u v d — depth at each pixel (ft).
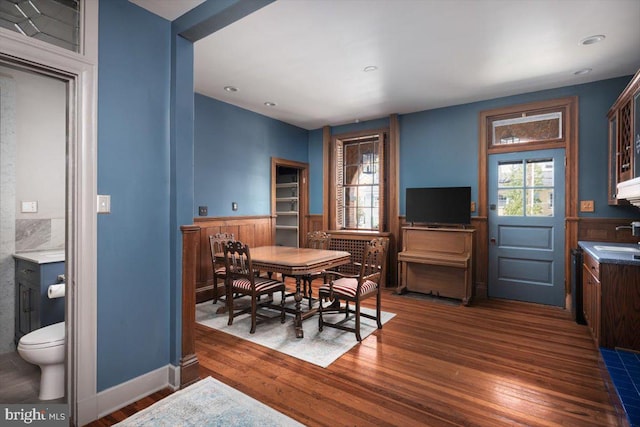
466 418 6.30
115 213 6.56
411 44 9.63
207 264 14.52
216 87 13.24
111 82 6.48
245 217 16.15
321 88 13.30
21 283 9.29
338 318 11.98
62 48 5.75
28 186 9.72
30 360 6.34
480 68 11.28
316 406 6.67
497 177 14.51
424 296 14.99
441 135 15.71
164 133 7.41
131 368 6.82
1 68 9.10
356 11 8.01
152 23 7.17
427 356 8.91
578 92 12.72
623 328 8.05
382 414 6.42
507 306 13.44
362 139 18.66
